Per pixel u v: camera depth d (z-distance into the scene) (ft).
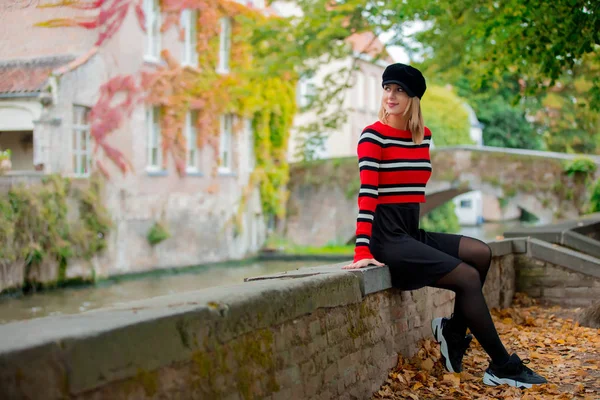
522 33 36.81
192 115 99.19
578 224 39.83
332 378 14.01
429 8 45.09
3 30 43.57
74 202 75.66
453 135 168.45
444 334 17.51
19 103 76.43
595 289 28.66
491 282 27.37
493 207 231.71
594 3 31.91
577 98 71.31
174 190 93.66
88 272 76.43
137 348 8.74
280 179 113.70
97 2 78.48
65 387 7.75
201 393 9.86
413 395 15.79
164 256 91.40
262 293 11.69
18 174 67.72
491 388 16.53
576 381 17.38
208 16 97.45
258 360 11.41
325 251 111.45
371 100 161.89
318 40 60.70
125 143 85.35
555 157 101.24
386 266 16.63
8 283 66.13
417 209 16.83
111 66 83.56
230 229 105.09
